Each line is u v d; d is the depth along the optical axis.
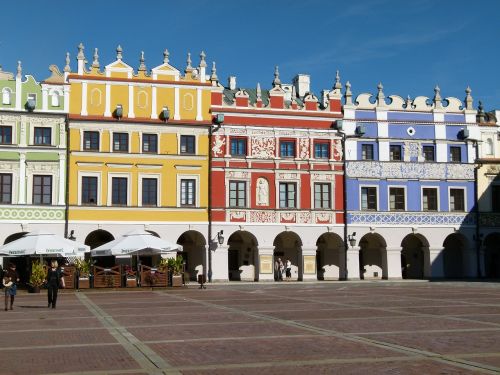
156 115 53.38
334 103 57.38
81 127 51.50
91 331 20.12
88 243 53.16
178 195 53.06
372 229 56.59
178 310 27.48
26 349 16.41
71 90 51.72
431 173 58.47
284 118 55.97
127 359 14.78
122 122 52.38
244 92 55.53
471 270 58.31
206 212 53.38
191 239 55.69
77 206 50.62
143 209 51.97
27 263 49.41
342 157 56.84
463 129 59.62
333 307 28.50
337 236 56.22
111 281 44.22
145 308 28.70
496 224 59.19
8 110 49.94
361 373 13.02
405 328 20.28
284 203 55.44
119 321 23.06
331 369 13.45
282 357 14.92
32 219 49.59
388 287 46.22
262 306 29.31
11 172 49.81
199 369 13.55
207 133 54.25
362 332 19.31
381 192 57.28
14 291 28.61
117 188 51.97
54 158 50.62
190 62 54.50
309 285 49.41
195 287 46.09
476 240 58.47
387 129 58.16
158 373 13.13
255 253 54.69
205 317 24.27
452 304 29.92
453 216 58.38
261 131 55.34
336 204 56.25
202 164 53.72
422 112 59.09
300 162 55.78
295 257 57.91
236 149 54.88
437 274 57.56
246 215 54.22
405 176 57.88
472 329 19.97
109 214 51.28
